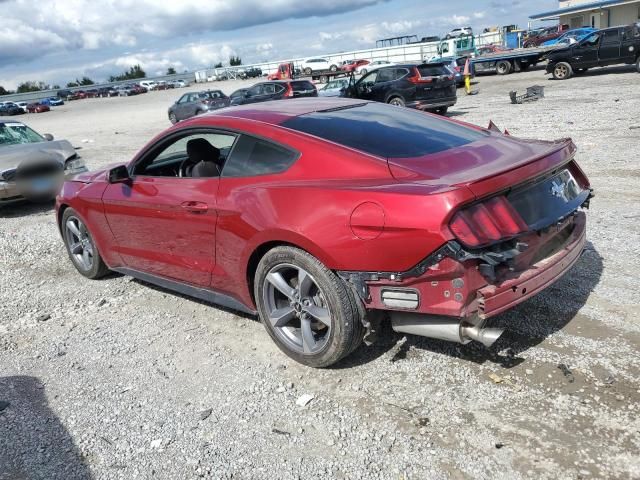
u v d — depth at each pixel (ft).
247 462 8.95
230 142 13.62
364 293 9.95
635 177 23.99
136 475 8.88
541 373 10.36
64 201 17.22
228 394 10.84
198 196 12.48
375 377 10.87
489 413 9.46
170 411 10.47
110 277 18.02
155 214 13.69
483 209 9.20
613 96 54.13
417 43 193.47
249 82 207.92
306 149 11.10
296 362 11.72
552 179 10.94
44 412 10.78
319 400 10.37
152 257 14.48
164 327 14.02
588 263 15.15
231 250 11.94
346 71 174.50
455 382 10.41
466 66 78.95
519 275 9.69
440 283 9.25
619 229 17.67
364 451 8.93
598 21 153.17
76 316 15.19
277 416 10.03
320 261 10.36
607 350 10.86
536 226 9.90
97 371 12.16
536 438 8.77
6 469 9.28
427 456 8.68
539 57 100.27
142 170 14.90
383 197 9.46
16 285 18.08
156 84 246.88
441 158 10.71
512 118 47.16
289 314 11.45
